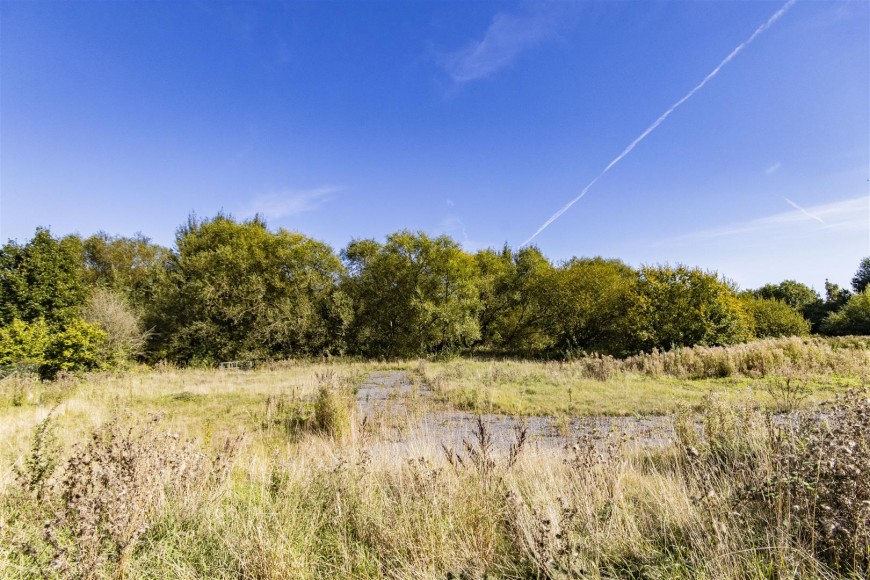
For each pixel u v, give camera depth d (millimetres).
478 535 2854
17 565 2408
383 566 2770
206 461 4035
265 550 2691
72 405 10398
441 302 29438
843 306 33812
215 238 28906
